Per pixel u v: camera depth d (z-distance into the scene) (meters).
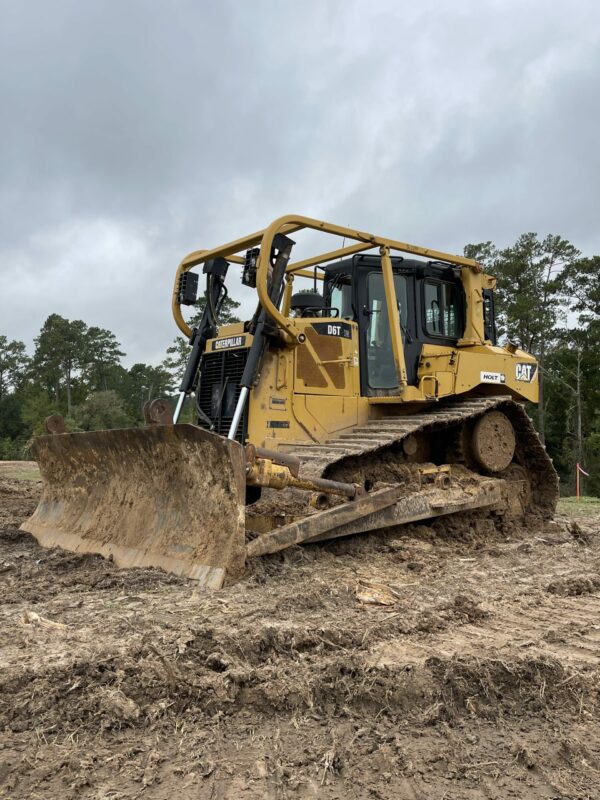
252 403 7.31
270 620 4.38
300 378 7.66
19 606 4.70
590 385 45.22
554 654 4.04
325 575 5.73
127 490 6.49
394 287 8.26
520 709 3.36
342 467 7.38
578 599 5.45
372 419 8.20
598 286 45.84
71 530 6.88
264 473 5.62
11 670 3.39
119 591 5.07
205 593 4.96
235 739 2.96
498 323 46.34
